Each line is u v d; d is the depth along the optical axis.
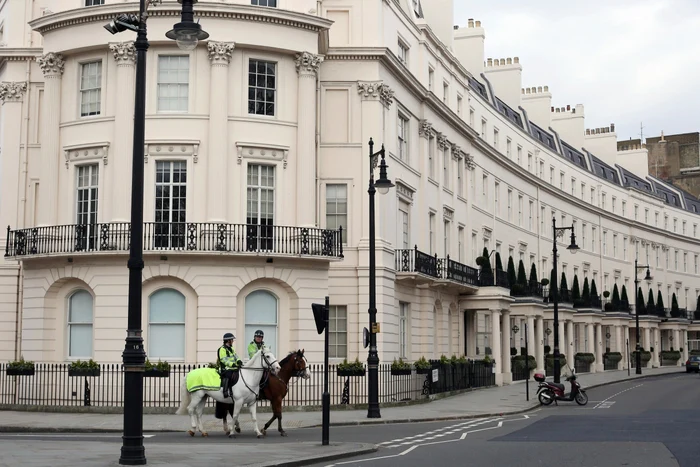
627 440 20.38
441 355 41.47
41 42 35.09
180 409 21.69
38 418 26.86
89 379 30.48
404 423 26.94
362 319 34.41
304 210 32.28
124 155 31.23
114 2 32.44
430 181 42.41
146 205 31.20
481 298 46.31
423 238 41.09
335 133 35.19
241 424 25.45
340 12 35.94
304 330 31.83
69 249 31.69
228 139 31.56
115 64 31.81
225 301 30.89
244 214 31.61
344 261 34.78
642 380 60.00
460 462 16.16
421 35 41.97
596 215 78.00
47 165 32.56
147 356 30.88
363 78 35.25
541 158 66.12
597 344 70.94
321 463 16.34
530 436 21.70
